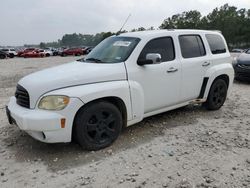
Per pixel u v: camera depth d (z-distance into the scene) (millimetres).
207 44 6289
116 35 5805
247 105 7223
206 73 6152
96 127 4418
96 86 4359
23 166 4039
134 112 4871
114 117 4578
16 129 5477
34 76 4512
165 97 5406
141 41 5078
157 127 5504
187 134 5160
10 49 45500
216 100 6570
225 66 6555
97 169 3908
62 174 3797
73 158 4230
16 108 4371
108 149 4516
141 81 4922
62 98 4055
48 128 4000
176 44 5613
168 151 4441
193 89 5953
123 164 4039
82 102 4160
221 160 4141
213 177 3678
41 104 4098
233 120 5977
